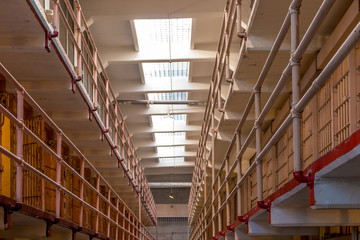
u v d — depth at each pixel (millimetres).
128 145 15984
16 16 5930
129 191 19062
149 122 22766
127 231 15539
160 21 14195
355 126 3775
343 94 4199
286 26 4109
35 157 9094
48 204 10156
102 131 11047
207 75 17828
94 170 10023
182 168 32250
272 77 7961
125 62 15320
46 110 9523
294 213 5477
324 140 4992
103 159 13656
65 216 11500
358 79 3816
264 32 6672
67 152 12148
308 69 7352
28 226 7008
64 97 8711
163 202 34156
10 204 5141
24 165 5309
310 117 5738
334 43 6137
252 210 7203
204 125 14266
